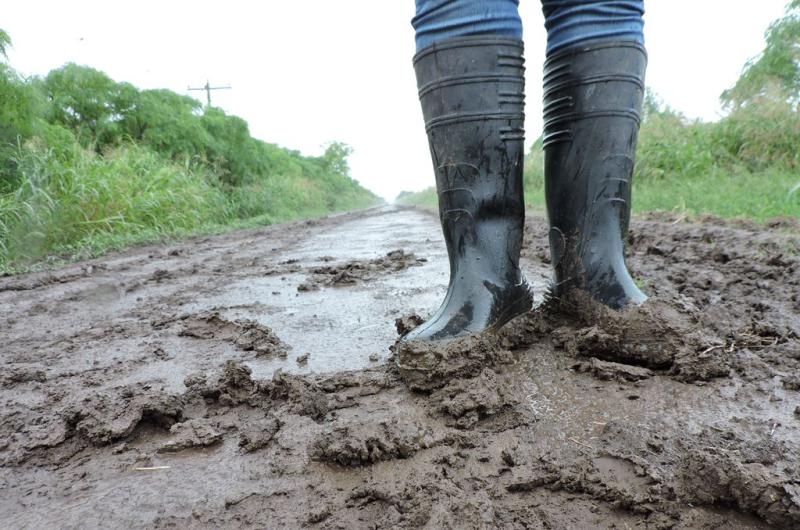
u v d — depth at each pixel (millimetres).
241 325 1965
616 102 1343
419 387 1247
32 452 1089
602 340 1316
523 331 1471
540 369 1325
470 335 1302
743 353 1332
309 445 1047
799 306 1728
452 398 1176
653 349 1269
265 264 3850
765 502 778
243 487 930
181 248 5402
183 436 1104
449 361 1239
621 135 1359
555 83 1412
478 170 1318
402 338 1396
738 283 2066
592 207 1394
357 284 2754
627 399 1146
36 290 3080
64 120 9453
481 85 1268
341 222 9984
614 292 1374
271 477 955
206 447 1080
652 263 2717
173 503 894
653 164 6773
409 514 817
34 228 5125
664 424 1028
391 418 1079
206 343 1808
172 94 11922
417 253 3920
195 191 8320
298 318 2090
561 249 1474
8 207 4992
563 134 1407
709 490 829
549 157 1467
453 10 1244
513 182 1355
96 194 5895
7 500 929
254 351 1694
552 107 1430
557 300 1535
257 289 2797
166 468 1009
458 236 1366
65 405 1311
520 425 1071
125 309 2455
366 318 2021
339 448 979
